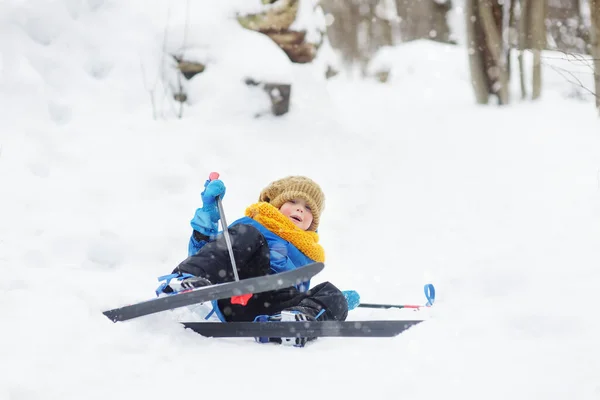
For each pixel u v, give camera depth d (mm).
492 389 3012
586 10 14617
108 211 6730
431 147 10242
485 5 12227
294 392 3107
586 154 8992
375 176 9008
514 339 3750
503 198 7770
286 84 9375
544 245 5684
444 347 3652
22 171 6941
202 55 9297
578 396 2875
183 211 7031
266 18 9812
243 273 4535
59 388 3117
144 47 9180
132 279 5457
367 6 18016
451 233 7066
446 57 16734
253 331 4023
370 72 16406
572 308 4086
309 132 9406
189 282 3994
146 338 3799
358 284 5984
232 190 7797
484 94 12570
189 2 9664
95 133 7992
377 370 3371
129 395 3080
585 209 6797
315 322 3957
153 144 8094
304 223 4844
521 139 10156
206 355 3697
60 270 5320
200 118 8883
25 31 8586
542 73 13430
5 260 5309
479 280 5086
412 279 5852
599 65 9914
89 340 3678
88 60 8883
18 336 3635
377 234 7457
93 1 9336
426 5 20000
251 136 8859
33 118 7844
